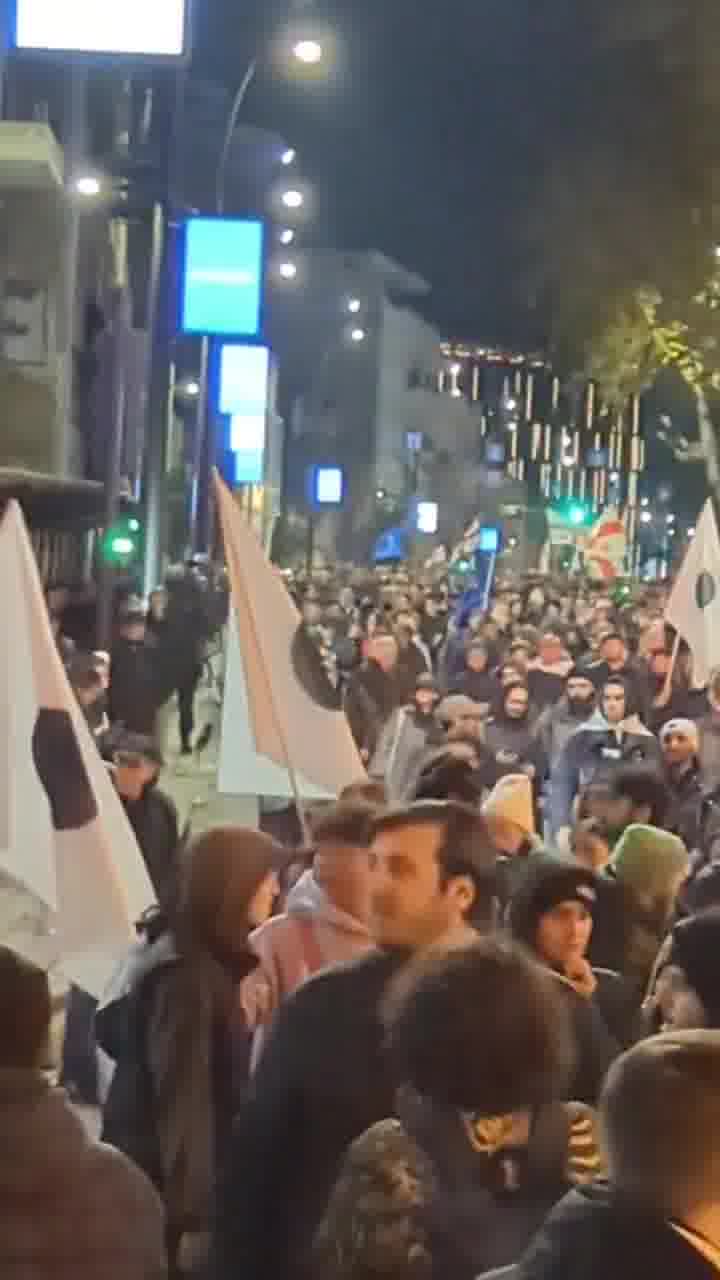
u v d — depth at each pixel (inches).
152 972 214.4
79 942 221.8
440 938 183.5
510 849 321.1
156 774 378.3
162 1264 141.7
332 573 2240.4
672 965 206.4
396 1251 133.8
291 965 232.8
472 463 4217.5
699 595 573.9
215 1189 184.9
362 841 231.5
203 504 1702.8
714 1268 112.3
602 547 1883.6
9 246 1371.8
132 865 226.4
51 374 1375.5
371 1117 175.9
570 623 1208.8
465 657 875.4
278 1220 178.5
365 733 647.8
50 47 663.8
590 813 367.9
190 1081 208.7
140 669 785.6
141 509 1222.3
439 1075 135.6
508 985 137.9
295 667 311.1
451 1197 135.2
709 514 576.4
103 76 1583.4
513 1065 135.2
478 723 521.7
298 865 302.7
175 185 1171.3
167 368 1173.1
